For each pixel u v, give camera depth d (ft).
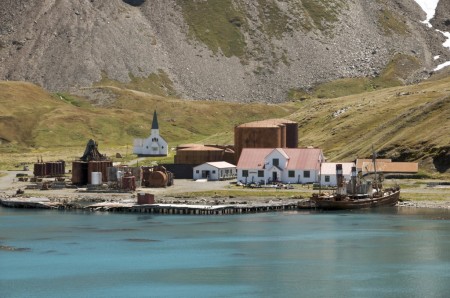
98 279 494.59
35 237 633.61
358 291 463.83
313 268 520.42
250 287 474.08
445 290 464.65
